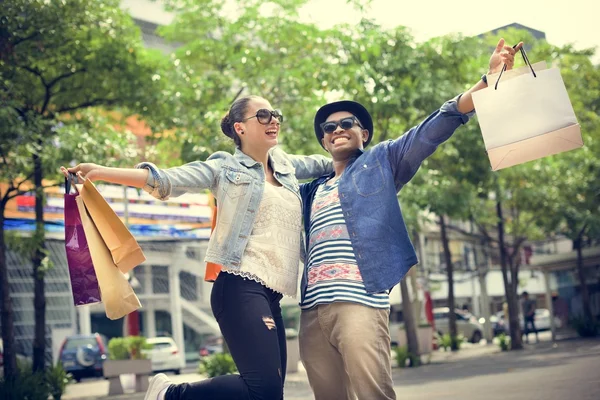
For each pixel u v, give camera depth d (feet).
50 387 44.62
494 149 11.04
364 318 11.51
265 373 10.84
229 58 53.11
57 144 41.60
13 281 93.09
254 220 11.59
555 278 112.06
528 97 10.93
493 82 11.23
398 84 53.47
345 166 12.96
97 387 66.54
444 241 88.89
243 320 11.06
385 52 53.42
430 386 38.29
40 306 45.93
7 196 43.01
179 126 47.91
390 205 11.93
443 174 64.80
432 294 137.90
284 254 11.70
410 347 65.77
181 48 54.29
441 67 55.01
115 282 11.14
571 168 86.48
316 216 12.46
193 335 114.11
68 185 11.38
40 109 46.70
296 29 52.21
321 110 13.26
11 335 41.96
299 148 49.16
